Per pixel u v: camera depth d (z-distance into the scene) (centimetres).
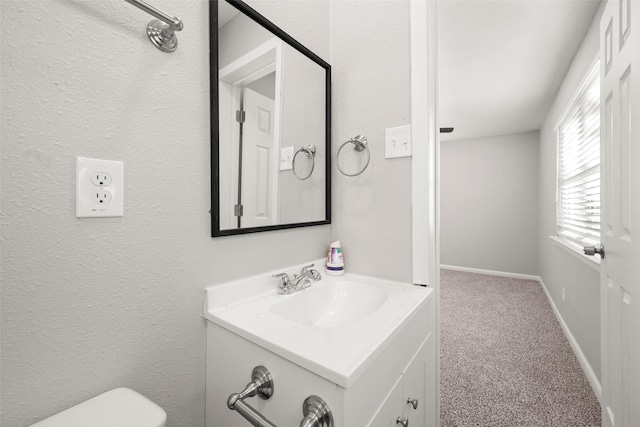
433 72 103
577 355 196
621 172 98
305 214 110
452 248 476
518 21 177
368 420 56
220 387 74
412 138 101
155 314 68
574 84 217
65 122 54
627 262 93
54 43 53
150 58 66
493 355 200
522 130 404
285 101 101
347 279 110
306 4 112
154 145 67
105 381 60
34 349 52
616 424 103
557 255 275
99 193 58
